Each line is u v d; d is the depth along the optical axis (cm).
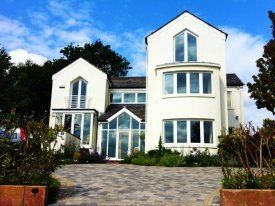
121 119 3083
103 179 1368
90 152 2684
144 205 931
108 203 948
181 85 2536
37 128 1005
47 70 5238
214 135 2438
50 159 984
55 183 1098
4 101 3497
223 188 905
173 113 2484
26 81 4897
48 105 5053
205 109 2466
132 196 1042
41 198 909
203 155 2141
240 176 924
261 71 2672
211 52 2719
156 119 2548
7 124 977
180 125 2472
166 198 1016
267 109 2598
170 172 1623
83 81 3375
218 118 2478
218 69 2559
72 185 1209
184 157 2092
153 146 2512
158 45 2781
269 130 1039
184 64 2530
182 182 1320
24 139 1005
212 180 1371
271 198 848
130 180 1359
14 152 993
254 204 851
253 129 1068
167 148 2417
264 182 890
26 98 3753
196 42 2752
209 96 2491
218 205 924
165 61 2742
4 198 902
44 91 5075
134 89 3469
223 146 1176
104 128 3091
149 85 2719
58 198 1004
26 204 902
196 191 1130
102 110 3269
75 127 3119
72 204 941
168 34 2786
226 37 2764
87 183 1262
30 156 959
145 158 2139
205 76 2547
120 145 3019
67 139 2441
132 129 3038
